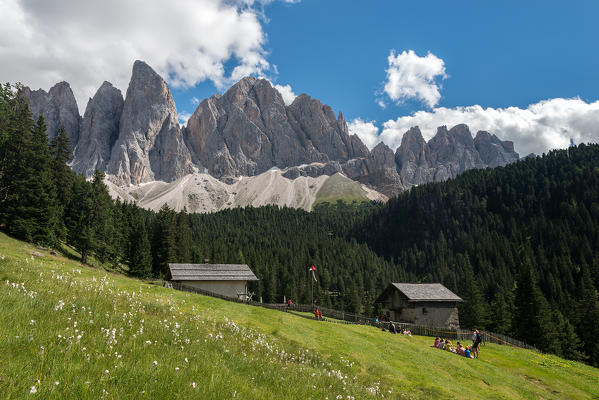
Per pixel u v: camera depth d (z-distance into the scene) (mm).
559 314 77062
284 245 184625
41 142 65125
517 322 63219
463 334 42062
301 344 22547
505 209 193625
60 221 67938
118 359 7504
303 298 119688
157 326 12438
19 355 6266
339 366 19750
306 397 9602
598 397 27156
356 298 120375
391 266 183125
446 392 20219
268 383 9812
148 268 83438
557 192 183500
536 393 24984
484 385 24016
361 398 12297
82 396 5340
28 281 14328
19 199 57500
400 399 16219
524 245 158500
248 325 24641
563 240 147625
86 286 16422
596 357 63781
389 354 26188
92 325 9891
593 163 192750
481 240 173625
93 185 76500
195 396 6594
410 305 55281
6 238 47469
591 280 114375
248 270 64438
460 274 149250
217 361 9992
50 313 9734
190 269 61000
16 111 63438
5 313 8336
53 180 70750
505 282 123938
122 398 5703
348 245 199250
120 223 96938
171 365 7910
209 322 18500
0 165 58312
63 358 6668
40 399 4910
